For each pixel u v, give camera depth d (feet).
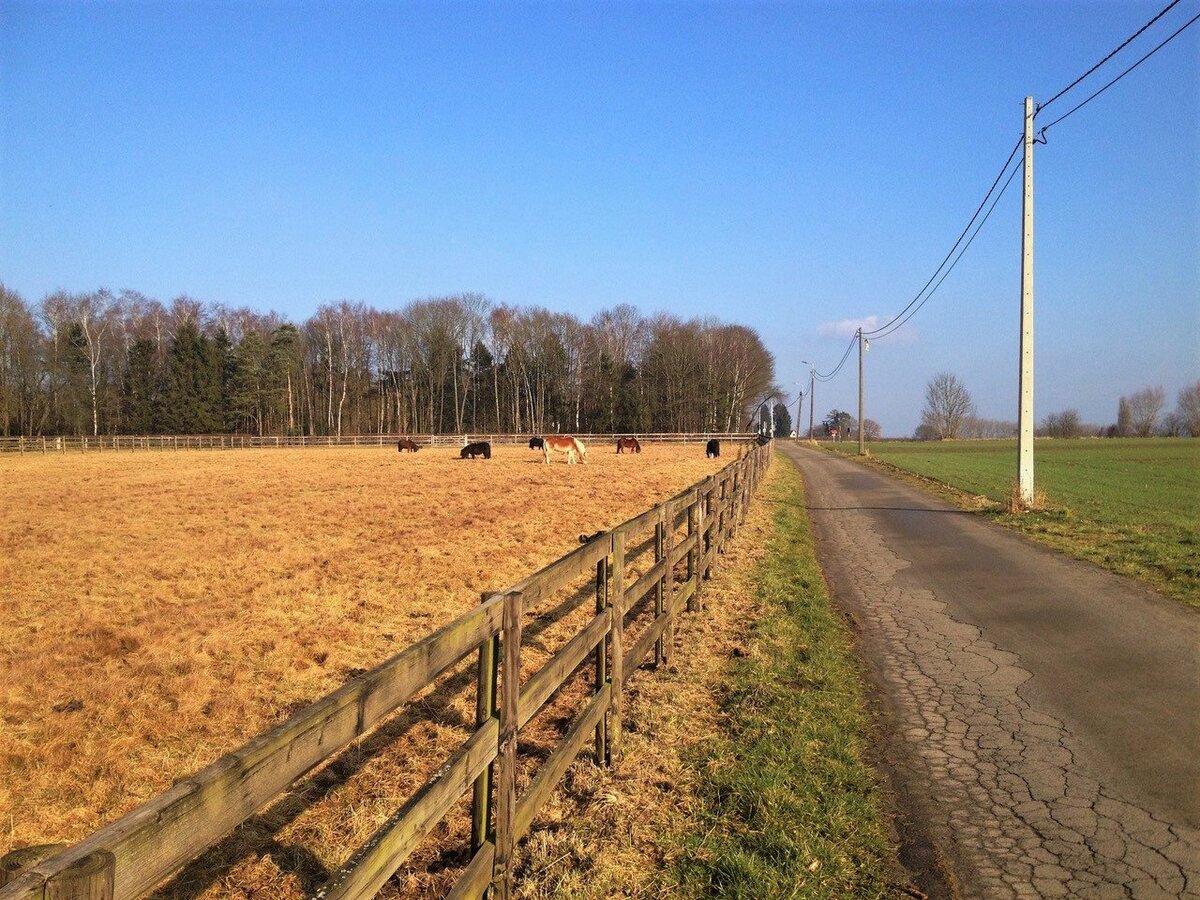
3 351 216.33
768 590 31.42
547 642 23.47
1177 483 98.99
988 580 34.76
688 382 313.12
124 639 23.66
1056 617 27.91
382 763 15.69
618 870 12.02
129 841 4.81
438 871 11.86
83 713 17.88
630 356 333.01
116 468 110.01
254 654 22.47
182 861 5.32
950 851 12.76
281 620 26.08
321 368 285.84
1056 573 35.81
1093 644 24.47
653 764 15.81
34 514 54.65
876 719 18.49
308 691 19.58
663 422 311.47
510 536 44.29
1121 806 14.17
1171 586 32.50
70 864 4.41
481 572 33.76
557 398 305.73
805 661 22.52
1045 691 20.26
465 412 304.09
